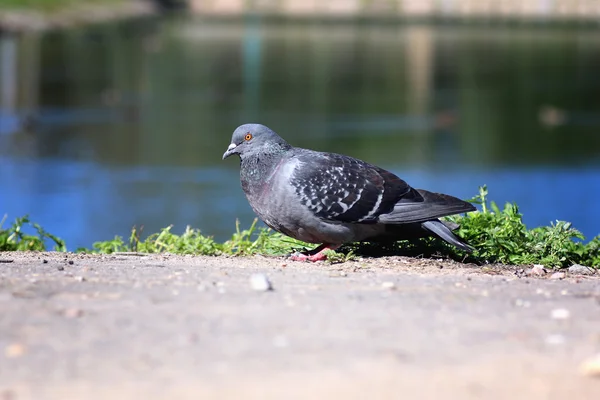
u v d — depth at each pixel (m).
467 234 7.66
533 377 4.03
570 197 18.92
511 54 51.59
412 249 7.65
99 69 42.09
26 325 4.67
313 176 7.21
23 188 19.11
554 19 79.25
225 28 66.94
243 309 5.04
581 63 47.94
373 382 3.94
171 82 39.38
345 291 5.58
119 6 74.56
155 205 17.62
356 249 7.71
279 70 44.41
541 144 25.92
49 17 59.44
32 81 37.12
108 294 5.35
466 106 33.88
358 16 81.94
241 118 30.20
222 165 22.05
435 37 61.31
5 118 28.55
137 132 26.94
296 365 4.14
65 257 7.12
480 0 89.44
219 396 3.77
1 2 57.31
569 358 4.29
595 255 7.80
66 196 18.38
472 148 25.06
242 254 7.83
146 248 8.25
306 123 29.52
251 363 4.16
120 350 4.32
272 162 7.39
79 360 4.18
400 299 5.38
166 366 4.11
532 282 6.20
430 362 4.20
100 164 21.88
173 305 5.11
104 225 15.87
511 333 4.69
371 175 7.30
